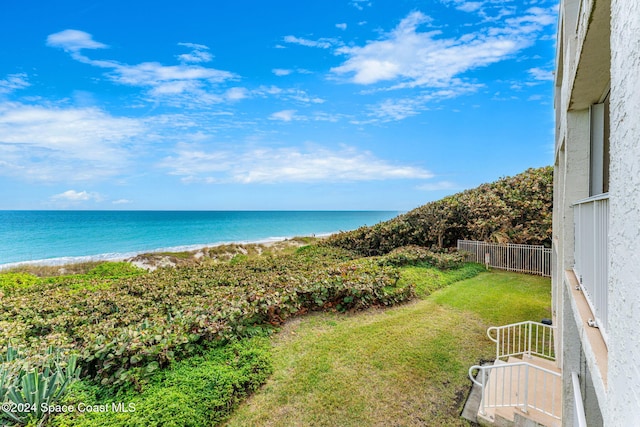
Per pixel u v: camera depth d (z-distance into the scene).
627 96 1.06
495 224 15.20
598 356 1.81
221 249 27.42
